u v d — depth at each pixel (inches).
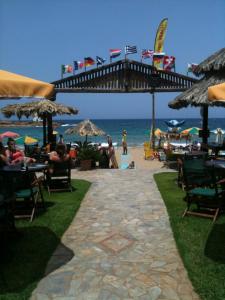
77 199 376.2
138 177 520.7
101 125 4714.6
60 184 442.3
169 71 805.9
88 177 529.7
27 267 208.1
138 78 816.9
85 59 807.7
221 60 426.0
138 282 189.8
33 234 264.2
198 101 411.2
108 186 454.3
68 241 253.1
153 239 254.8
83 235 265.7
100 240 254.2
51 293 179.5
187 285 185.9
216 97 222.7
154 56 804.0
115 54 809.5
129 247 239.9
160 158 893.8
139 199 378.0
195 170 297.1
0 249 235.0
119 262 215.5
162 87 812.0
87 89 810.8
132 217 311.0
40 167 334.0
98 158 628.4
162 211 328.8
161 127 3890.3
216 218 288.4
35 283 188.5
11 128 3651.6
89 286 185.9
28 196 300.4
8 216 248.7
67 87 808.3
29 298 174.7
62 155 419.5
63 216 309.4
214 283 184.1
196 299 172.1
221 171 348.8
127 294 177.3
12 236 258.2
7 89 201.3
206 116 563.2
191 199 312.5
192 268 201.6
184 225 278.1
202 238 248.4
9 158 419.5
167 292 178.9
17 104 642.2
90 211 333.4
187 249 228.7
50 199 376.8
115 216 315.0
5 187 245.1
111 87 818.8
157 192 410.9
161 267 207.8
